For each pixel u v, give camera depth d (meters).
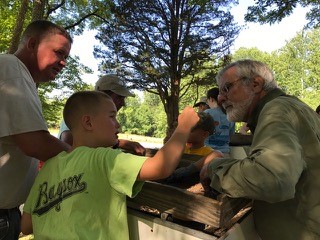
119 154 1.44
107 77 3.23
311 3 14.34
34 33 1.99
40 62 2.00
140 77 19.09
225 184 1.38
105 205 1.44
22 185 1.98
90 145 1.62
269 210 1.55
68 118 1.67
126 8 17.92
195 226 1.47
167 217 1.47
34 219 1.57
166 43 19.17
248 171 1.31
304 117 1.51
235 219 1.54
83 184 1.44
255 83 1.75
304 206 1.48
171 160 1.37
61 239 1.38
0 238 1.96
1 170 1.87
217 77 1.92
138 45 18.75
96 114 1.62
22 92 1.75
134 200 1.57
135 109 65.12
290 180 1.28
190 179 1.89
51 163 1.64
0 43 13.64
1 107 1.72
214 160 1.58
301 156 1.38
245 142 2.85
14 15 13.66
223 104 1.89
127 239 1.46
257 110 1.75
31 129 1.73
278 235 1.53
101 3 16.67
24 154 1.96
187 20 18.53
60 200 1.47
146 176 1.37
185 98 22.98
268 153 1.32
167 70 18.86
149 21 18.52
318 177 1.46
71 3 16.02
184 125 1.45
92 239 1.37
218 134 4.43
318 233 1.46
